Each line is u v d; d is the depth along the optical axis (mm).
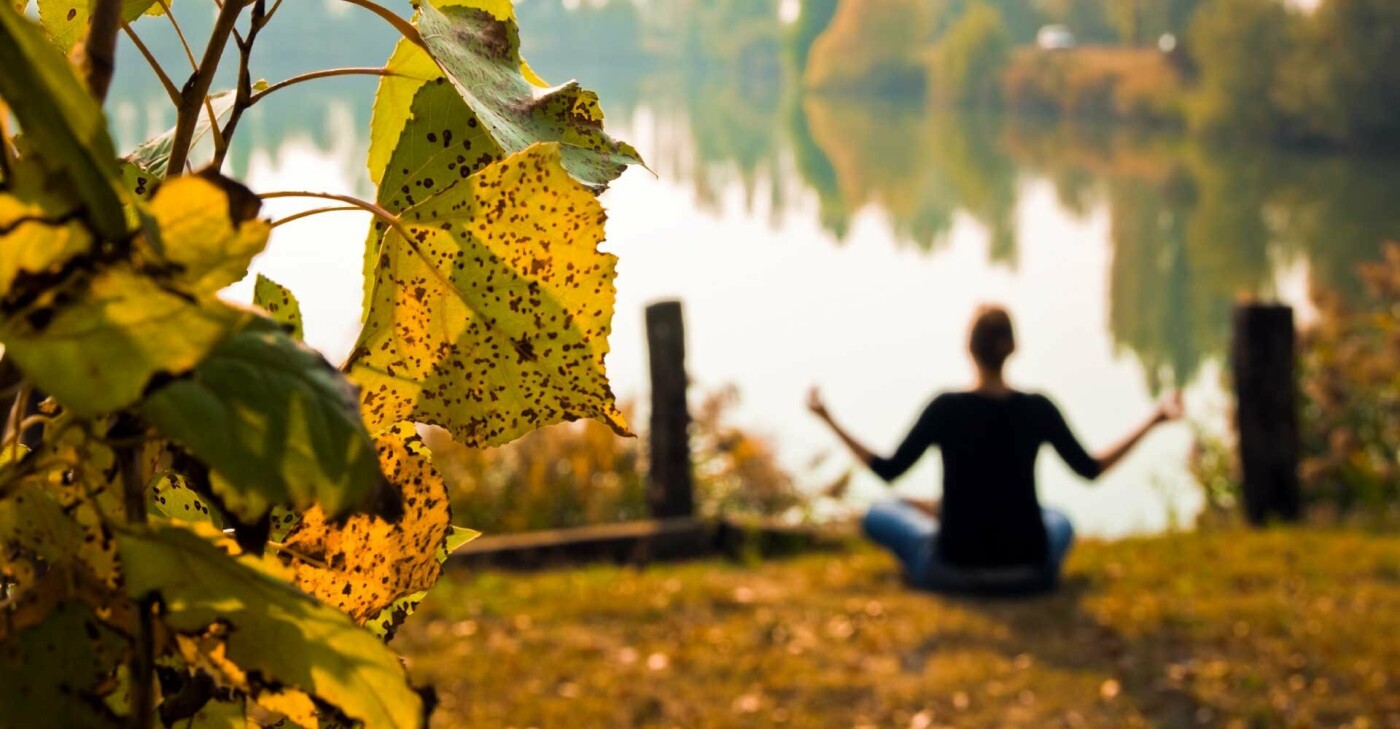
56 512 462
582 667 5020
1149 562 6309
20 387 436
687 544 7055
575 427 8227
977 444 5832
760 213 41094
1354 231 34719
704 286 24766
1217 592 5855
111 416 464
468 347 599
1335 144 52906
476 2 683
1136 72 76750
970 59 87562
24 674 445
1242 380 7551
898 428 14266
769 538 7105
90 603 452
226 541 458
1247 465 7547
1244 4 55719
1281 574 6066
